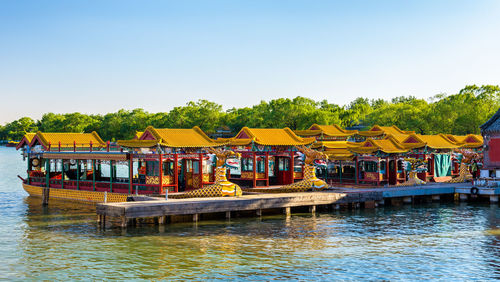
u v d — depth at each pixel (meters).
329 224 44.84
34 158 69.75
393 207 56.06
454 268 30.80
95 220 47.34
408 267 30.97
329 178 74.62
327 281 28.27
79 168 68.25
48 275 29.47
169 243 37.09
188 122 190.00
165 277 29.00
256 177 64.06
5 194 71.12
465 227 43.66
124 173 124.69
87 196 60.06
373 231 41.72
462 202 60.53
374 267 30.92
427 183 68.94
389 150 66.81
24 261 32.38
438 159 75.19
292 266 31.09
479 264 31.69
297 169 66.69
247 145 64.62
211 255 33.62
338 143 79.25
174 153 54.44
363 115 187.12
